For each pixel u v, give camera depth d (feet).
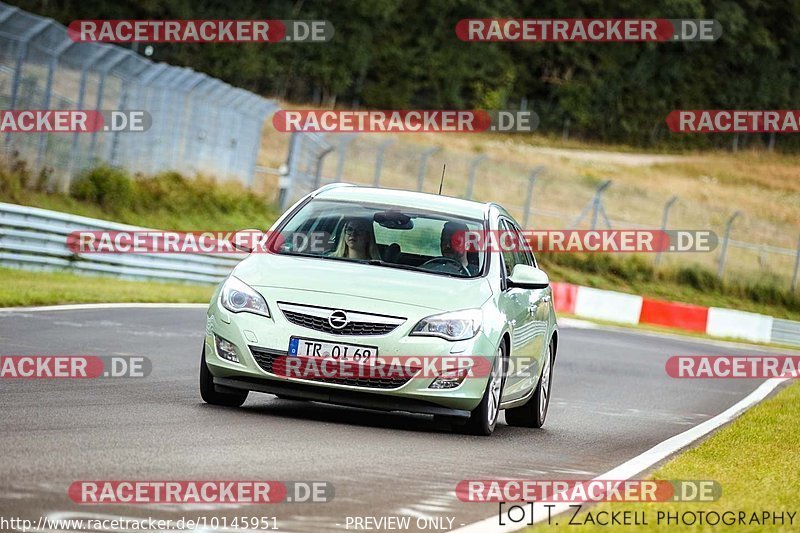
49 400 98.78
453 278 108.47
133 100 349.00
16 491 61.82
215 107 399.85
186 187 390.21
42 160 317.63
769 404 161.48
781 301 610.65
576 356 236.02
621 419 138.31
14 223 242.37
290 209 116.88
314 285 103.24
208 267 315.17
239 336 101.65
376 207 115.75
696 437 123.03
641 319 439.63
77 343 147.74
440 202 118.42
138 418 93.04
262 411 105.81
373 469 80.59
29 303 189.78
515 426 122.62
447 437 102.83
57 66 305.32
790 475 95.20
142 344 156.87
